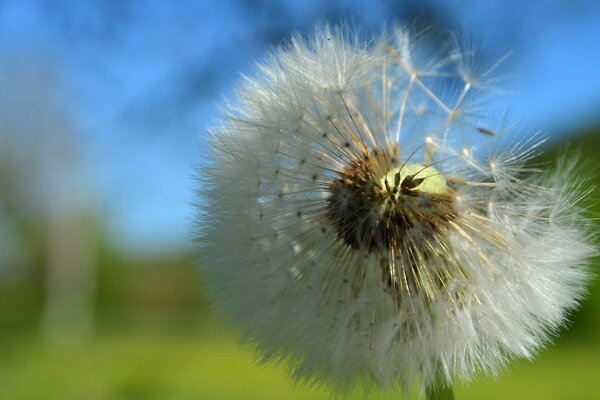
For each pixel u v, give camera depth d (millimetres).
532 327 152
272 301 155
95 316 1657
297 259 156
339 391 151
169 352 832
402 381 150
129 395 337
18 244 1611
